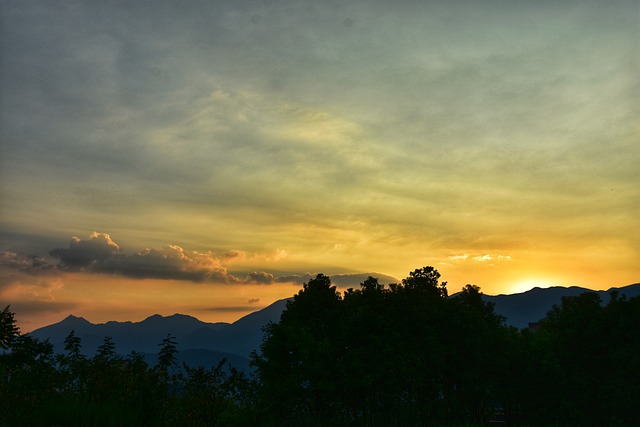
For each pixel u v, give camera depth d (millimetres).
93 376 15375
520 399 42031
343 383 30781
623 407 36594
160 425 15172
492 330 42875
